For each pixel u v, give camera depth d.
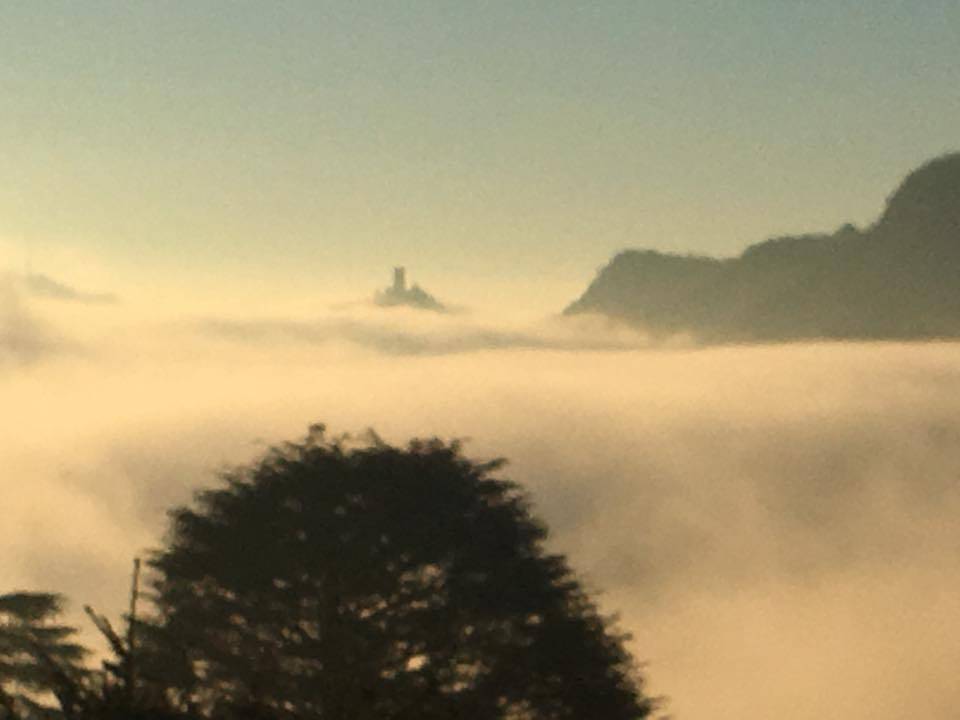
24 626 28.95
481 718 30.91
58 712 17.27
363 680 29.98
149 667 26.03
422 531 32.97
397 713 21.75
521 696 32.19
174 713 16.98
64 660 26.52
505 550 33.84
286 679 29.58
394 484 34.16
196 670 29.02
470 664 32.12
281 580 31.77
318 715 28.83
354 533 32.59
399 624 31.72
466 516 34.12
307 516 32.81
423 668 30.89
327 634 31.11
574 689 32.78
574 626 33.47
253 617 31.36
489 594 32.75
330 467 34.09
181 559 32.09
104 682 16.81
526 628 32.84
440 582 32.62
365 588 31.77
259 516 33.00
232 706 19.08
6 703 17.41
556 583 34.12
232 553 32.16
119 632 27.42
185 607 31.48
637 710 34.19
